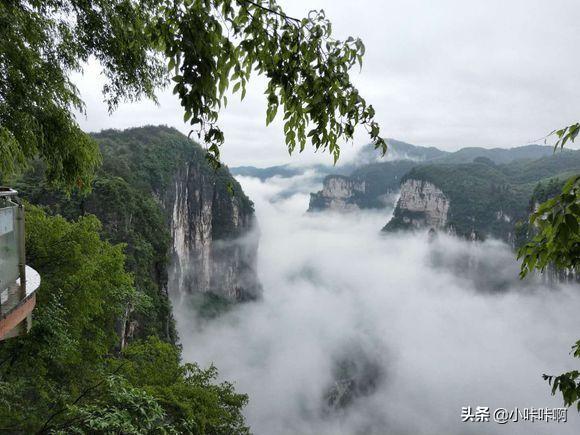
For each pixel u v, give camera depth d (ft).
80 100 21.07
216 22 8.23
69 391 44.06
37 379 39.55
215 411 48.96
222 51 8.71
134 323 143.95
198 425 44.27
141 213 190.70
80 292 45.34
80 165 21.88
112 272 52.90
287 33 9.02
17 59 17.28
